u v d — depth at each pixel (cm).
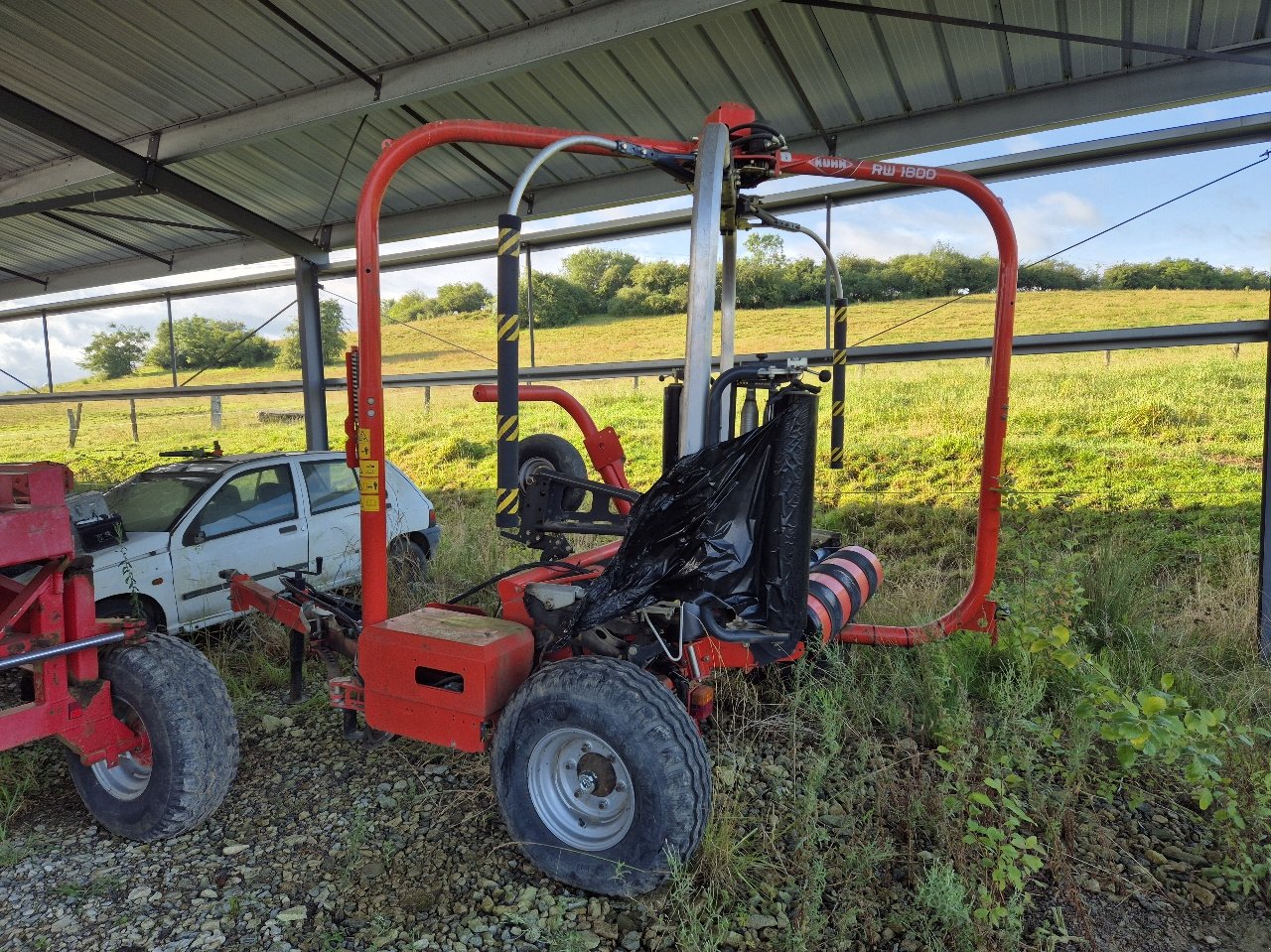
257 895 297
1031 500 858
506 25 598
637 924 275
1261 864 290
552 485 395
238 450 1477
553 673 289
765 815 338
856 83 662
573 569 383
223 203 927
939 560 766
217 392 1251
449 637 315
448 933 273
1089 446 926
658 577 298
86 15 618
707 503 298
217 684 344
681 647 313
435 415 1377
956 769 309
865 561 484
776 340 1030
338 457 693
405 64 659
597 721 274
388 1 574
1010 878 258
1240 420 872
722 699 423
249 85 713
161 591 528
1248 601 560
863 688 446
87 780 345
